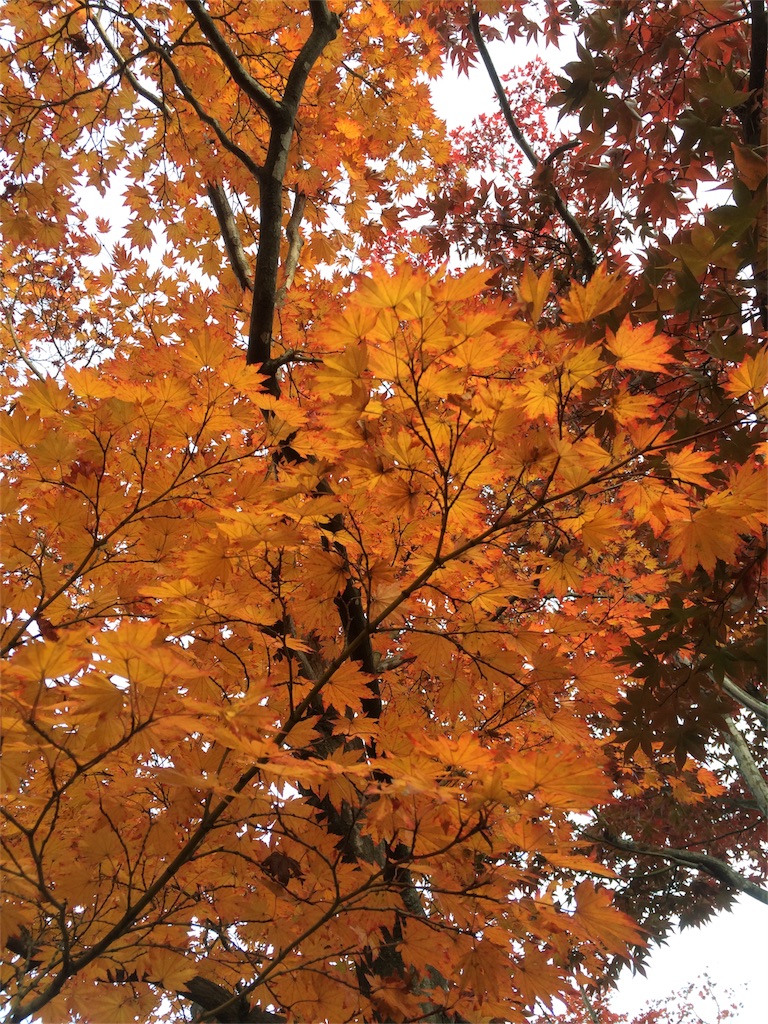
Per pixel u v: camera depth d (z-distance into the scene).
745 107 3.12
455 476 1.71
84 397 1.89
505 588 2.10
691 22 3.65
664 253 2.93
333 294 4.54
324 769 1.42
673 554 1.94
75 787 2.03
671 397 2.83
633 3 3.42
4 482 1.89
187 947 2.15
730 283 2.79
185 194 4.76
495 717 2.27
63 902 1.69
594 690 2.19
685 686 2.66
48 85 4.06
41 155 3.95
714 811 8.10
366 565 1.94
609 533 1.95
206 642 2.06
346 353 1.52
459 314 1.45
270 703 2.02
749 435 2.56
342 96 4.77
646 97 3.92
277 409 1.95
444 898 1.63
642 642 2.65
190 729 1.32
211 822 1.74
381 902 1.91
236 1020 2.26
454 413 1.66
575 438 1.87
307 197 4.73
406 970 1.89
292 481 1.81
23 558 1.97
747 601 2.58
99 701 1.31
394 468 1.71
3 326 5.21
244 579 2.03
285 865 1.99
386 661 3.02
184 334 3.56
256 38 4.30
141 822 1.96
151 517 2.07
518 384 1.85
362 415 1.63
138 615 2.06
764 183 2.39
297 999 1.98
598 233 5.94
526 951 1.72
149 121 4.43
